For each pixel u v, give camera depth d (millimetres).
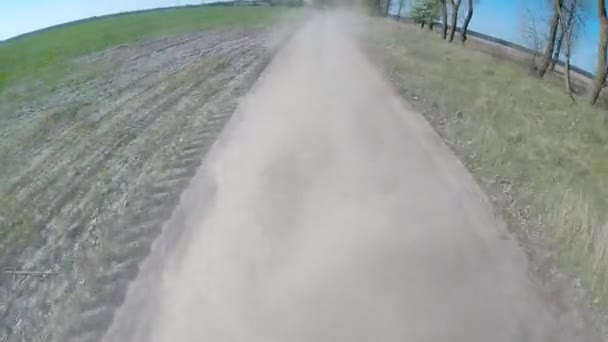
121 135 12664
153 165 10609
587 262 7410
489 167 10609
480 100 15992
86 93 17156
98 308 6527
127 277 7066
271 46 26953
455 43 36906
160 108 14906
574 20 24000
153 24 39125
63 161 11234
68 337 6098
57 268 7406
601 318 6309
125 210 8797
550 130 14125
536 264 7309
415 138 12078
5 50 26734
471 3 37219
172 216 8531
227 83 17625
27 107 15695
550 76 30938
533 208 8938
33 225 8594
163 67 21172
